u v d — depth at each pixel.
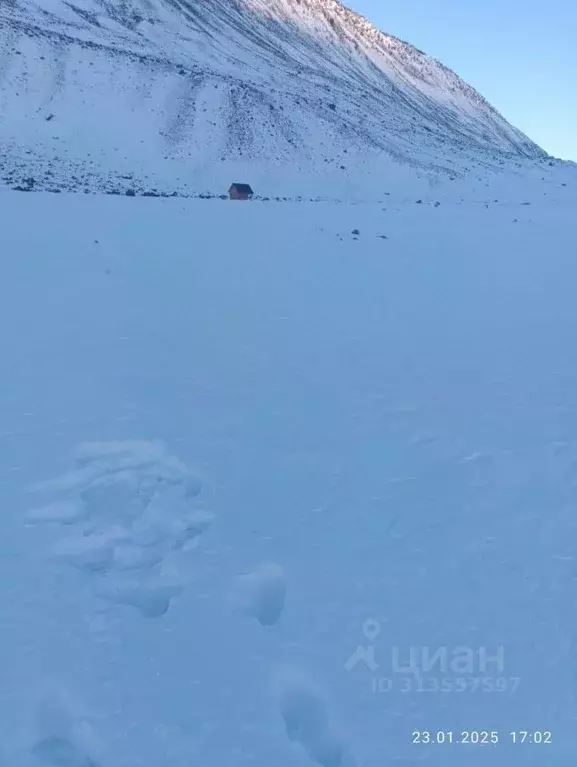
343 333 11.05
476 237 20.45
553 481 6.77
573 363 9.86
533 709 4.44
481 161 69.62
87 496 6.26
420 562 5.66
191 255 16.25
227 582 5.36
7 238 16.48
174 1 115.50
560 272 15.72
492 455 7.25
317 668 4.68
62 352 9.64
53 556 5.48
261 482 6.64
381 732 4.29
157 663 4.62
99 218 20.72
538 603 5.25
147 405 8.09
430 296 13.37
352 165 61.22
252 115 67.94
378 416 8.10
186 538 5.82
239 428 7.64
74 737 4.12
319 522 6.10
